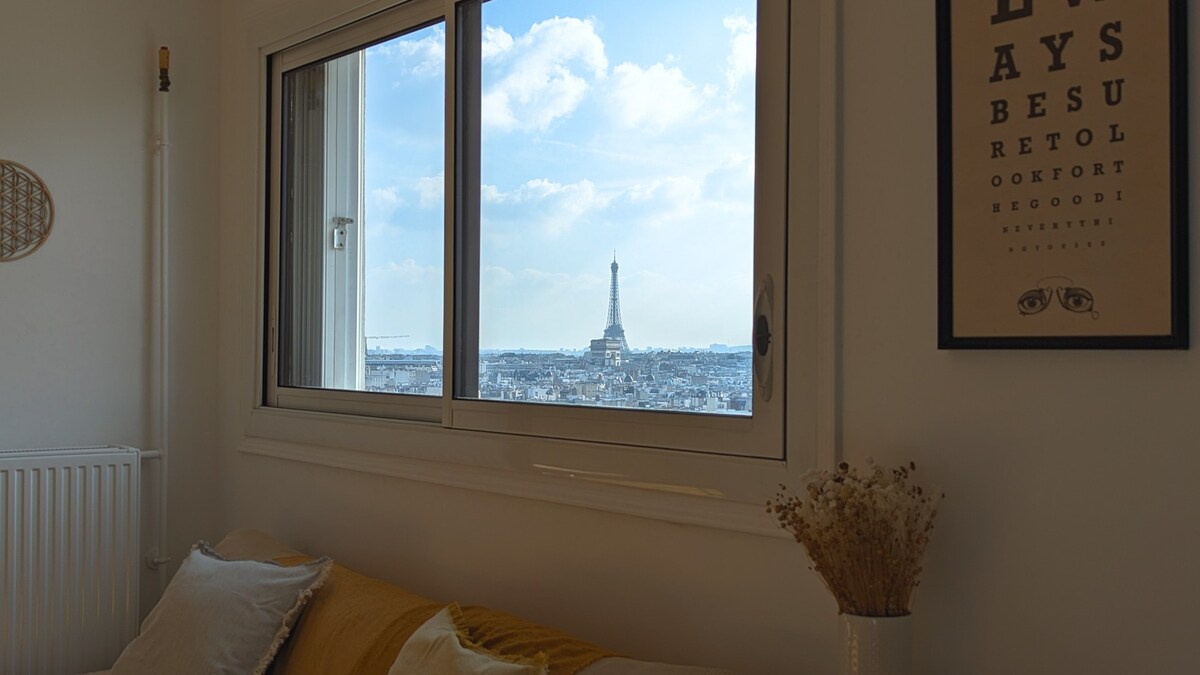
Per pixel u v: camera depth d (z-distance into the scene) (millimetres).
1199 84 1300
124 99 3213
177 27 3340
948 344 1521
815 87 1736
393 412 2756
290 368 3207
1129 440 1361
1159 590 1334
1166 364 1330
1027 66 1448
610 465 2062
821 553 1484
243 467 3303
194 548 2566
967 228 1505
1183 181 1301
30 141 3016
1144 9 1337
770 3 1816
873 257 1649
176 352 3330
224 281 3418
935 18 1564
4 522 2775
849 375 1680
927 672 1565
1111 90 1366
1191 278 1307
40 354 3031
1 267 2963
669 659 1945
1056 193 1416
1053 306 1415
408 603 2123
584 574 2127
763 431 1815
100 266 3150
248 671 2186
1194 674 1302
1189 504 1310
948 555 1545
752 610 1806
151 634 2311
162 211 3273
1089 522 1396
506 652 1776
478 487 2377
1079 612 1404
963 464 1528
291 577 2320
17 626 2795
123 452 3000
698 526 1896
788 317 1771
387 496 2699
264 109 3268
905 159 1608
